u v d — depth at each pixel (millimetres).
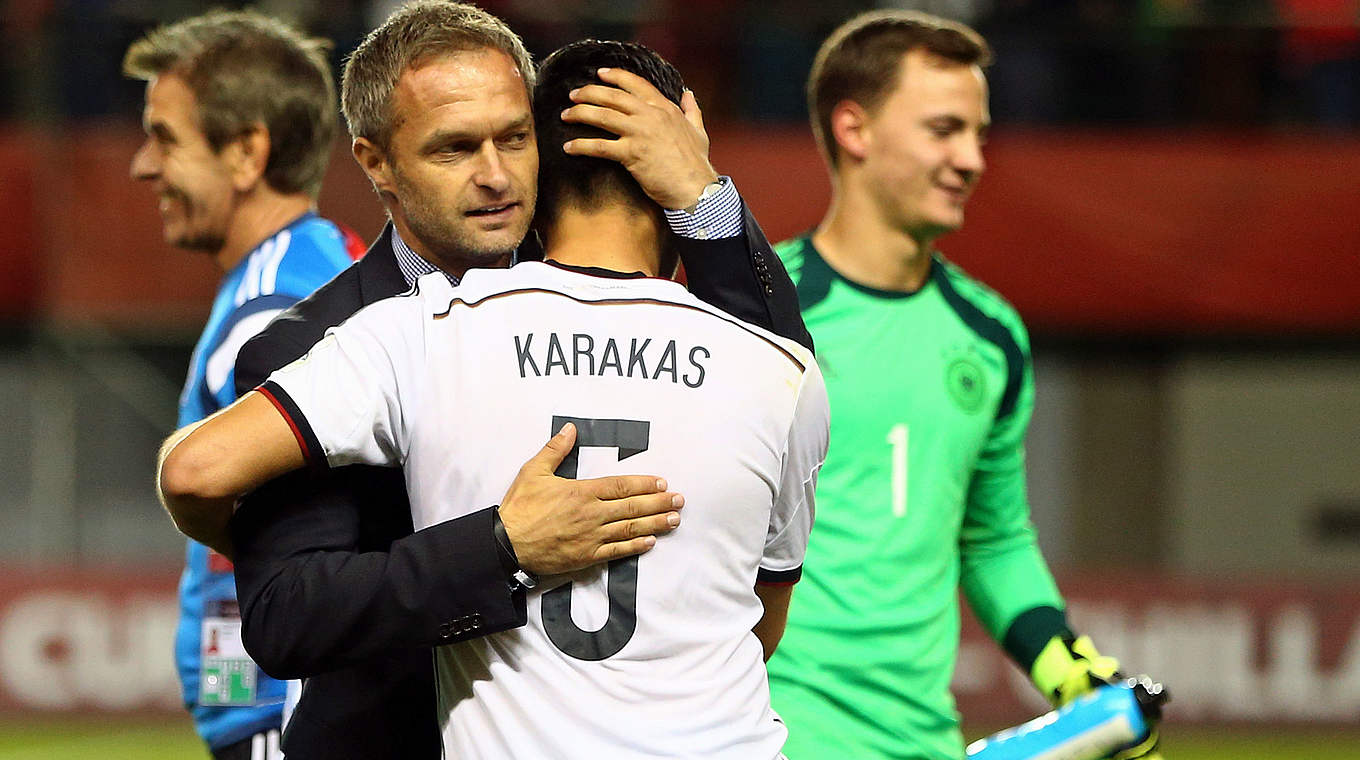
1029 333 35938
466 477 7555
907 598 12234
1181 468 37250
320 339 8273
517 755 7422
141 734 30438
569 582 7559
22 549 36625
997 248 34438
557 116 8094
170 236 11977
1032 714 31500
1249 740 31109
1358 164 34250
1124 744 9711
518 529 7324
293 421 7414
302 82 11797
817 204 33969
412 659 8289
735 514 7820
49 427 34281
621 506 7441
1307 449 37062
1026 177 34438
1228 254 34469
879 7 34969
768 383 7953
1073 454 37188
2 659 31719
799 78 34625
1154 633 32375
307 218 11570
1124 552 37281
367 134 8586
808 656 12016
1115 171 34406
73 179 33375
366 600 7312
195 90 11547
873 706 12086
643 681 7523
